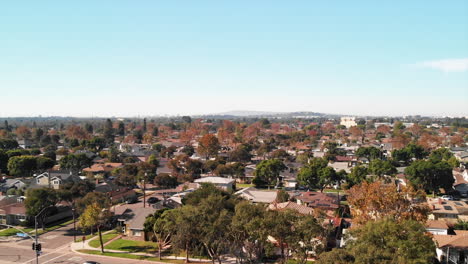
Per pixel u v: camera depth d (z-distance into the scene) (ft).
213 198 161.58
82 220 180.65
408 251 101.19
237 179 383.86
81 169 400.67
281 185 359.87
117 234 205.05
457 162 410.93
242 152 474.49
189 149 554.46
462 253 144.66
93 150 555.28
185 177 364.38
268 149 539.70
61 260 164.04
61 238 198.29
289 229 126.52
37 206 209.97
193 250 166.50
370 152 474.08
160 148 591.78
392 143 592.60
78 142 621.31
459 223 190.90
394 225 109.29
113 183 327.26
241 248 146.51
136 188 343.26
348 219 215.72
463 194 310.45
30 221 220.23
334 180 306.96
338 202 243.81
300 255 127.13
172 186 337.11
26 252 174.70
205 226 136.36
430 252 103.09
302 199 253.24
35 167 381.81
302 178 311.88
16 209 223.71
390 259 97.45
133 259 165.78
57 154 489.26
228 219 136.15
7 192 287.48
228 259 162.81
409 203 159.33
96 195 217.77
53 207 230.68
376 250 99.81
